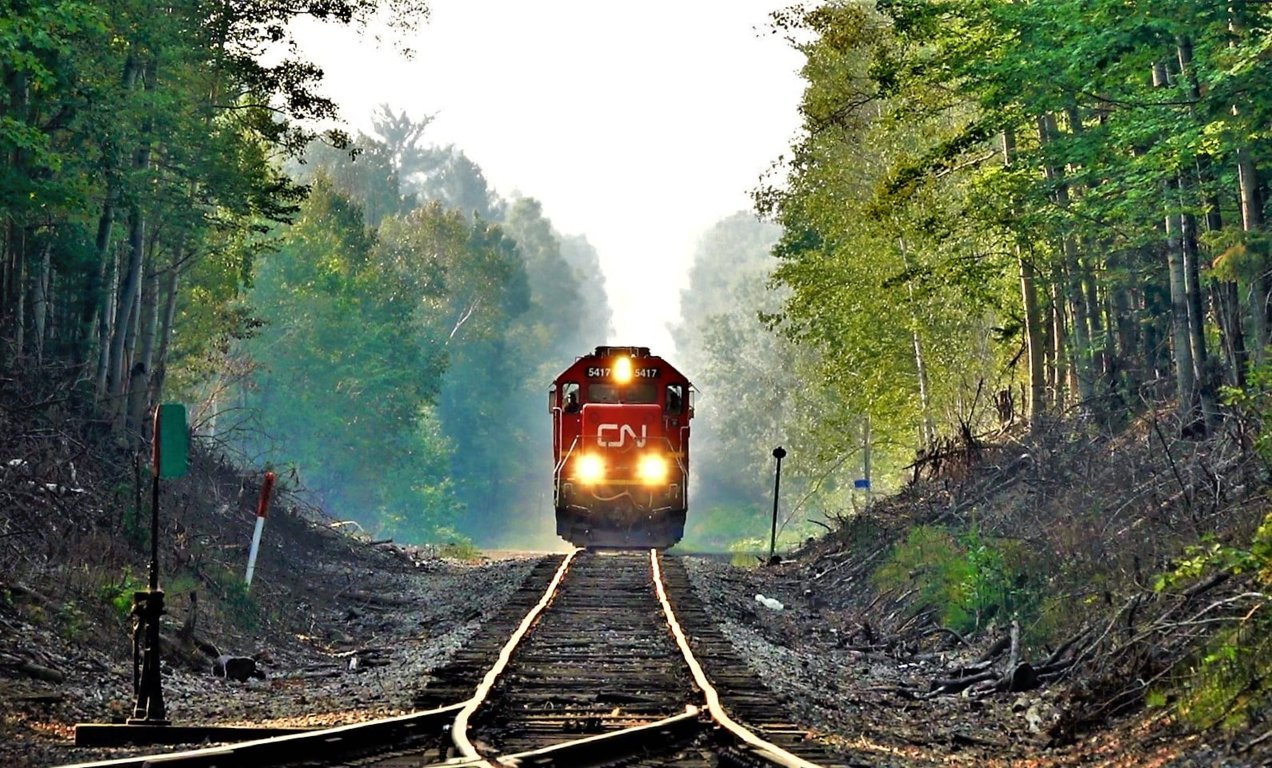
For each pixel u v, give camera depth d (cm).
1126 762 2597
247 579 5078
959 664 4262
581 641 4031
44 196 5191
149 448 6406
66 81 5809
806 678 3712
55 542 4350
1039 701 3362
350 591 6325
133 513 4972
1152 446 5519
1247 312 6444
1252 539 3428
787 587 6950
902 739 2884
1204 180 5797
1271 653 2714
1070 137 6072
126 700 3078
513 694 3067
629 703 3019
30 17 4731
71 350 6931
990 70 5944
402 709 2920
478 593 5975
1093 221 6525
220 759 2161
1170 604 3397
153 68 6994
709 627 4469
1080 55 5238
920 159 7362
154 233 7631
